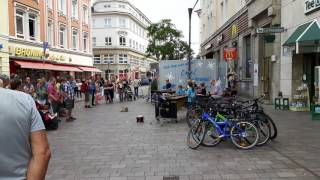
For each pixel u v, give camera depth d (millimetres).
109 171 6438
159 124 12383
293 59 15188
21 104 2137
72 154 7875
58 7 36344
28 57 29141
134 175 6145
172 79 21078
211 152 7773
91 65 46062
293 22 15109
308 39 12602
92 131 11141
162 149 8156
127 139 9539
